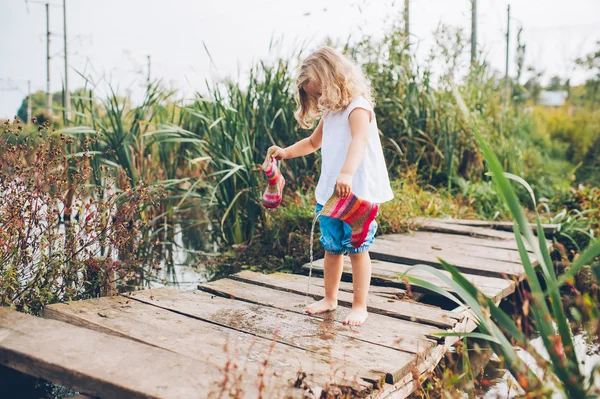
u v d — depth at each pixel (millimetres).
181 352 2359
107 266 3398
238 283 3605
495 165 1977
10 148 3260
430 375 2570
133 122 6211
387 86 7469
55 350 2232
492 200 7078
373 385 2168
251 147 5875
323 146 2906
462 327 3018
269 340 2570
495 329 2053
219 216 6043
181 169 6984
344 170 2615
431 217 6312
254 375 2117
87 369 2064
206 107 5887
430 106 7617
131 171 5859
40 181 3326
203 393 1911
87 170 3709
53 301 3188
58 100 13961
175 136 6379
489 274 3959
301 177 6105
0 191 3186
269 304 3152
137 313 2865
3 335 2377
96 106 6793
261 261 5074
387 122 7453
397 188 6328
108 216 3605
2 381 2451
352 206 2645
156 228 6531
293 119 6145
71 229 3408
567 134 10648
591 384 1902
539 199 7184
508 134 8453
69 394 2553
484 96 8336
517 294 4102
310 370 2232
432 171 7586
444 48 7711
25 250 3158
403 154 7355
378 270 4012
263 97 5969
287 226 5355
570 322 3664
